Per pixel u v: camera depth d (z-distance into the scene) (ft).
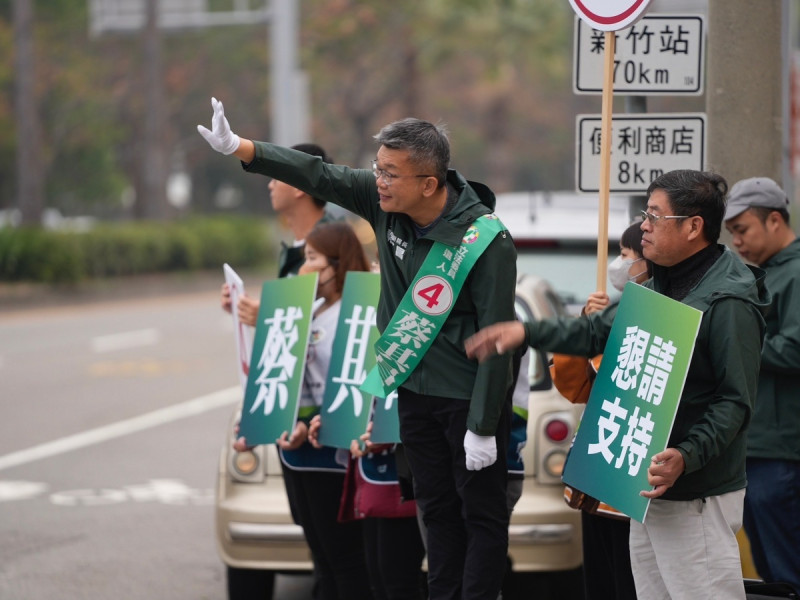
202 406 108.37
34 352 147.54
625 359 32.45
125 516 71.10
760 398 41.39
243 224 299.38
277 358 43.47
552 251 65.62
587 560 38.75
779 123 47.75
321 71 361.92
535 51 369.71
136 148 380.58
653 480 30.83
